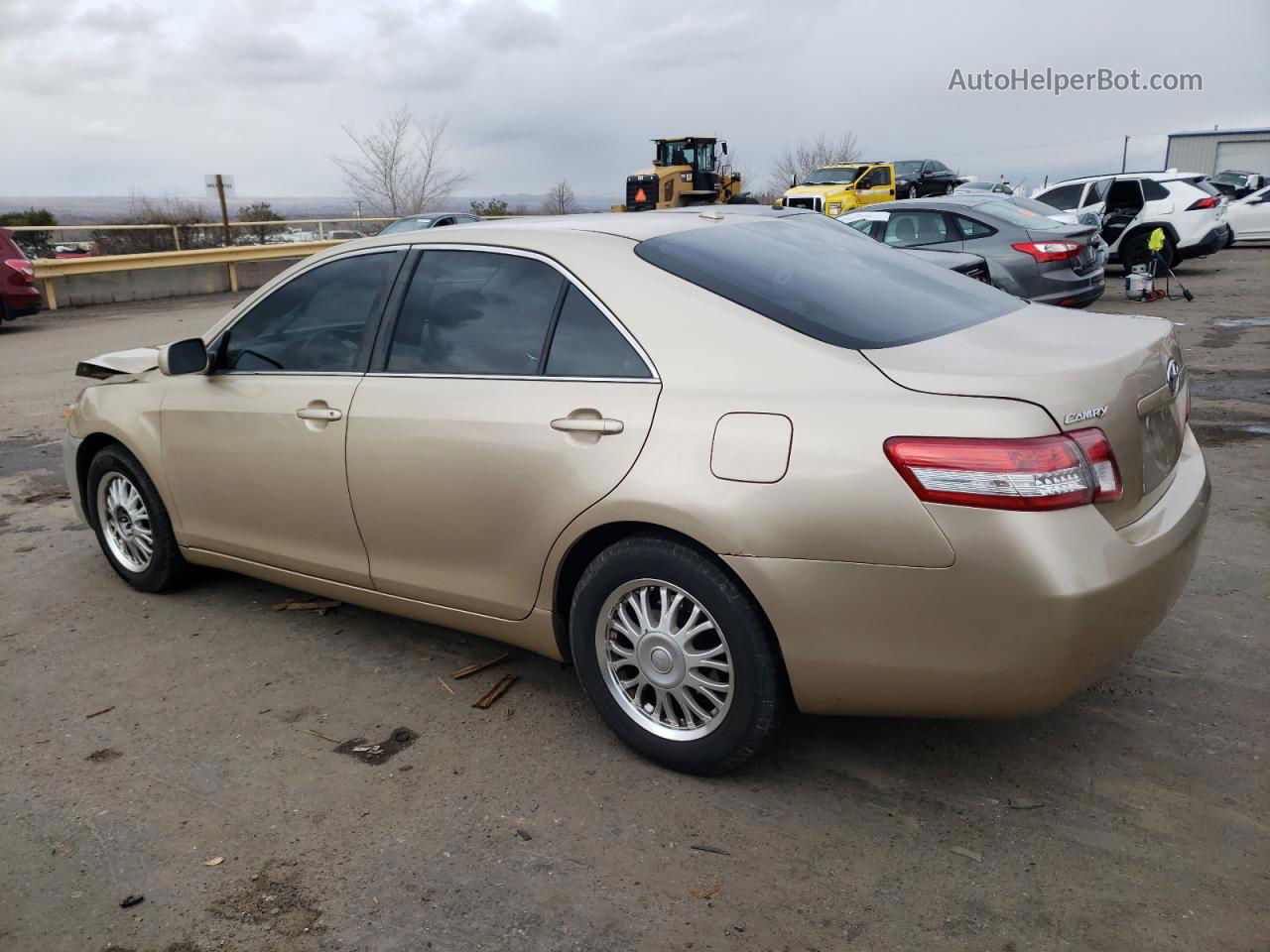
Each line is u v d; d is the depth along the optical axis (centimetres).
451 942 238
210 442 405
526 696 359
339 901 254
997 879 251
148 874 268
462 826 283
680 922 241
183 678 382
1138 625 256
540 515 308
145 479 446
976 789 289
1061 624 239
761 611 274
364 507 357
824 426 258
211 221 2633
